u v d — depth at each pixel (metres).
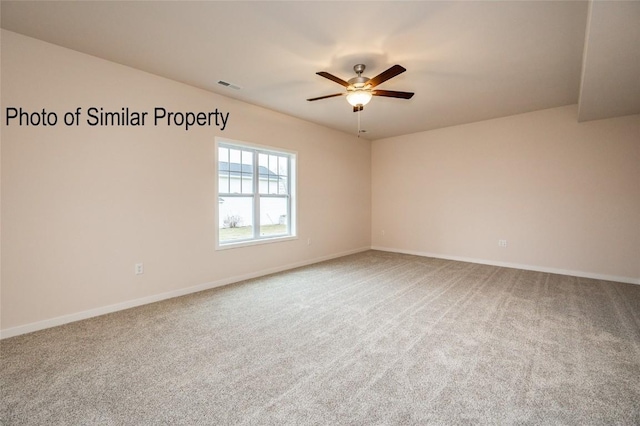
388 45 2.64
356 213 6.34
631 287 3.74
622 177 3.98
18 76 2.45
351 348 2.22
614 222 4.05
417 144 6.01
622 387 1.75
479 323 2.65
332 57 2.87
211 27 2.37
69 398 1.66
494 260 5.07
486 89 3.67
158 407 1.59
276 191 4.82
